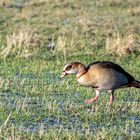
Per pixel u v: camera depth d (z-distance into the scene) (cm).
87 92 3288
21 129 2577
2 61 4088
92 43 4669
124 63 4188
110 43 4594
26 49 4403
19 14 6194
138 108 2992
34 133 2517
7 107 2936
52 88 3362
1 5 6731
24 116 2784
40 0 7088
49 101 3083
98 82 2930
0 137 2445
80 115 2819
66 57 4288
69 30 5256
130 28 5412
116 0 7162
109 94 3266
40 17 6084
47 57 4253
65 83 3484
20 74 3725
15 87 3369
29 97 3169
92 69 2936
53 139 2436
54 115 2816
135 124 2723
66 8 6750
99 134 2495
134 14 6475
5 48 4316
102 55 4381
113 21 5859
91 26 5503
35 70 3841
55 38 4941
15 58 4166
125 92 3319
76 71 2964
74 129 2597
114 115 2861
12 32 5166
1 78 3584
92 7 6888
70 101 3102
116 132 2562
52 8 6744
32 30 5144
